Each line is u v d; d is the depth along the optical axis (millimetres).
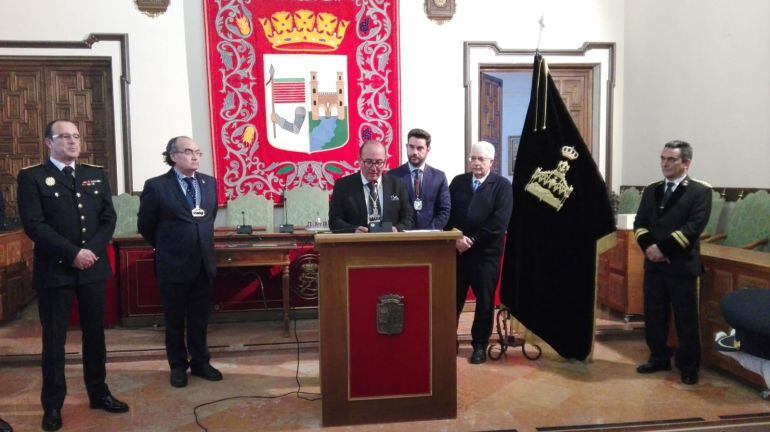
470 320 4680
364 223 3305
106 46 5309
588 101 6008
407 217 3422
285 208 5473
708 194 3328
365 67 5617
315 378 3480
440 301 2785
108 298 4492
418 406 2799
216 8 5391
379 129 5668
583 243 3508
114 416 2916
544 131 3568
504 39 5773
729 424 2758
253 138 5523
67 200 2803
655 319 3506
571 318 3541
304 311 4777
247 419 2867
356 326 2729
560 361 3764
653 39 5441
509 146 6996
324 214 5465
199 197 3402
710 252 3643
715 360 3551
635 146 5770
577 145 3527
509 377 3463
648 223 3539
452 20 5715
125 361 3838
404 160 5719
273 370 3635
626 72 5898
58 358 2793
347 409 2750
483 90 5914
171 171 3402
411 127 5742
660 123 5355
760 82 4191
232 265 4184
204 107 5492
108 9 5305
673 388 3279
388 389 2771
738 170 4430
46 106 5371
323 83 5578
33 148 5379
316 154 5605
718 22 4605
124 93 5336
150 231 3367
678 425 2748
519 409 2965
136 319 4539
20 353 3824
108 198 2979
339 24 5562
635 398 3121
